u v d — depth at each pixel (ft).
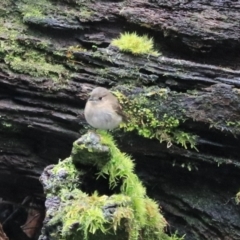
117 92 13.32
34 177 14.89
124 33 14.58
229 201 13.28
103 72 13.76
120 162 11.19
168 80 13.39
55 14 14.74
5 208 18.30
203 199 13.46
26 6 14.96
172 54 14.33
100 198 10.12
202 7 14.25
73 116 13.62
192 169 13.33
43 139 14.28
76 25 14.52
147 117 13.16
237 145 12.96
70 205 10.06
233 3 14.14
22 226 17.79
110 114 12.34
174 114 13.06
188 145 13.16
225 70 13.20
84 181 11.13
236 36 13.64
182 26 13.87
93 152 10.68
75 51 14.11
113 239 9.82
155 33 14.30
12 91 14.02
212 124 12.79
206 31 13.76
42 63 14.19
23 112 13.87
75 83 13.73
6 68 13.98
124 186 11.10
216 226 13.23
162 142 13.19
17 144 14.46
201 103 12.91
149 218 11.46
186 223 13.55
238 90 12.73
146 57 13.70
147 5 14.51
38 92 13.83
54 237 10.00
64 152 14.28
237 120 12.72
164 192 13.80
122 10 14.35
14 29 14.71
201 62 14.12
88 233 9.69
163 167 13.62
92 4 14.80
